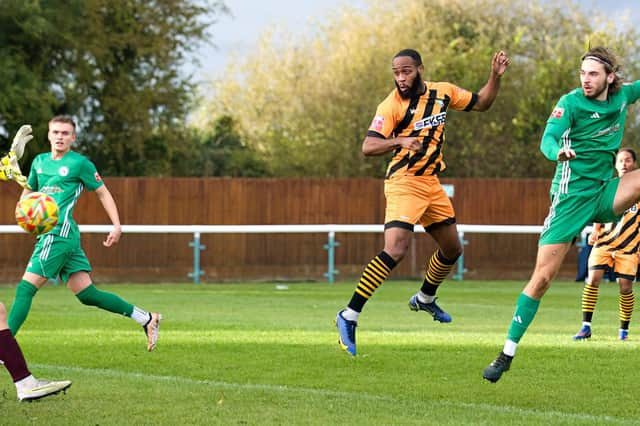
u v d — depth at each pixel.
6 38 82.44
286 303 44.41
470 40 109.06
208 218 66.00
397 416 17.73
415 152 22.70
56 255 23.42
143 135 93.69
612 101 20.11
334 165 102.25
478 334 30.78
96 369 23.48
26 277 23.53
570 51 100.75
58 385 18.41
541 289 20.17
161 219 65.62
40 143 82.00
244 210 66.31
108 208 24.53
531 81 97.38
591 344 28.17
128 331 31.56
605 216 20.44
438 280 24.61
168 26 92.62
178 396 19.61
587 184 20.17
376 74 101.06
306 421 17.25
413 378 22.33
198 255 62.75
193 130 113.44
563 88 95.00
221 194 66.12
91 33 88.38
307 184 66.62
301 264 66.06
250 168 111.62
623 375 22.81
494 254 66.69
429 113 22.78
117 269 64.50
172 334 30.52
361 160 100.38
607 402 19.64
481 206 67.00
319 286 59.03
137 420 17.25
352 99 100.75
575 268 64.88
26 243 63.50
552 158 19.11
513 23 108.44
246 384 21.39
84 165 24.00
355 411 18.17
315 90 106.38
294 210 66.62
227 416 17.67
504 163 96.94
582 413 18.58
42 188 23.80
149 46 91.69
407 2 109.62
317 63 115.75
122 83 91.69
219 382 21.61
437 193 23.19
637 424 17.34
